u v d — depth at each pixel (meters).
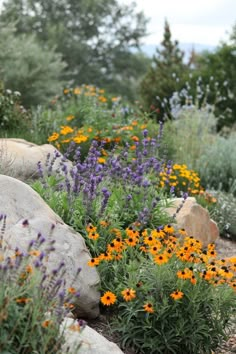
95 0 36.69
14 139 7.68
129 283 4.40
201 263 4.54
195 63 24.92
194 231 6.86
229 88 16.39
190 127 10.83
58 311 3.34
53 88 17.45
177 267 4.46
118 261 4.89
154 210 5.70
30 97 16.58
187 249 4.47
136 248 4.92
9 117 9.58
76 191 5.29
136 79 37.50
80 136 7.77
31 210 4.54
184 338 4.29
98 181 5.37
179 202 6.96
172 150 9.78
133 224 5.28
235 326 4.86
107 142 8.84
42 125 9.64
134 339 4.33
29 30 35.34
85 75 35.09
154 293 4.36
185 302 4.31
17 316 3.22
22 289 3.30
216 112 15.88
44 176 6.35
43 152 7.30
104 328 4.54
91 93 11.02
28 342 3.20
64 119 9.94
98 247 4.97
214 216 8.09
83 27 37.25
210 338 4.36
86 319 4.61
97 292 4.56
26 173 6.80
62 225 4.66
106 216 5.23
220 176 9.75
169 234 5.38
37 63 17.34
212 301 4.39
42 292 3.46
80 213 5.21
